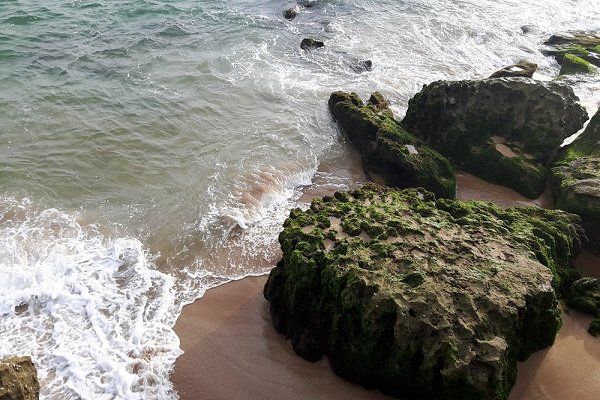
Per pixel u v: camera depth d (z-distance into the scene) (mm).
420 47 25625
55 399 9336
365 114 17609
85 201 14305
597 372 10102
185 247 13234
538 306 9805
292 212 12250
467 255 10469
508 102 16484
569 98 16469
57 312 10984
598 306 11328
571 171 15102
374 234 11008
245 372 10070
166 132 17453
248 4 29750
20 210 13617
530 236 11461
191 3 28484
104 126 17266
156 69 21219
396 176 16250
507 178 16078
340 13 29312
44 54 21219
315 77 22188
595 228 13445
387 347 9297
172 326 10992
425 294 9195
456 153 17031
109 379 9750
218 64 22203
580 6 33219
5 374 8070
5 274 11477
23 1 25672
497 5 32250
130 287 11859
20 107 17594
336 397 9734
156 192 14922
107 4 26734
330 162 17266
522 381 9766
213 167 16109
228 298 11828
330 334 10086
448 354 8648
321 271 10211
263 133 18094
